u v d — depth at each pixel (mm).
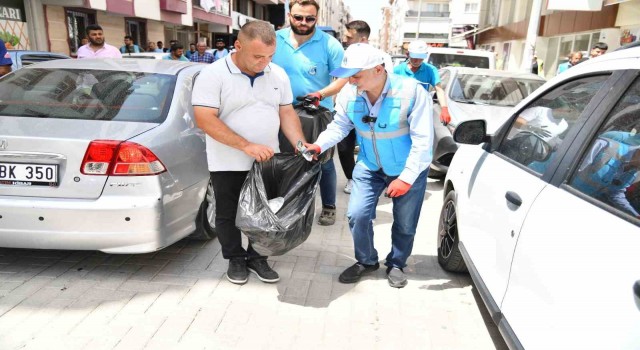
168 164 3195
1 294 3029
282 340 2709
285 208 2979
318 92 3928
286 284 3381
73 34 13695
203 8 23062
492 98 6969
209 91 2936
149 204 3016
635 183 1680
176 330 2748
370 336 2791
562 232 1873
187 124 3631
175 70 4008
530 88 7145
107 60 4207
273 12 41688
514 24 23406
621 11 12047
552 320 1786
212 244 4000
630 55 2072
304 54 4113
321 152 3135
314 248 4074
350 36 5312
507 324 2219
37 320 2771
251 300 3129
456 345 2738
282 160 3070
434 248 4230
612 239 1606
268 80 3113
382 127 2998
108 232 2998
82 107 3391
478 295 3332
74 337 2633
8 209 2938
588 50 14422
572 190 1985
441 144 6195
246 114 3066
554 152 2270
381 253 4055
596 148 1979
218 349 2600
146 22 18422
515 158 2711
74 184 2973
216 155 3129
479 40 34938
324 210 4664
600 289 1555
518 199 2342
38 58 7777
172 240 3295
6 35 11227
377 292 3322
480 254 2760
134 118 3355
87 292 3109
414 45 5613
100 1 13555
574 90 2418
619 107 1970
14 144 2938
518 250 2197
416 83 2979
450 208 3672
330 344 2693
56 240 2998
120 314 2877
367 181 3250
